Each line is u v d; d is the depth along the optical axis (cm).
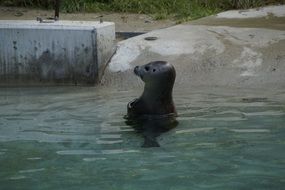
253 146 652
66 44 1044
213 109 827
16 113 834
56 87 1039
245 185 531
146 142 677
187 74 1030
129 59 1094
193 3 1845
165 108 777
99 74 1050
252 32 1194
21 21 1117
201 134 704
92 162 609
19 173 579
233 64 1047
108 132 724
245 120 761
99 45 1049
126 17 1672
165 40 1155
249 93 930
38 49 1052
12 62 1061
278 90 947
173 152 639
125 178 557
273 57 1054
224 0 1842
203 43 1127
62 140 693
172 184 537
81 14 1708
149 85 761
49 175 571
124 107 854
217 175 561
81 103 891
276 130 714
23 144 680
